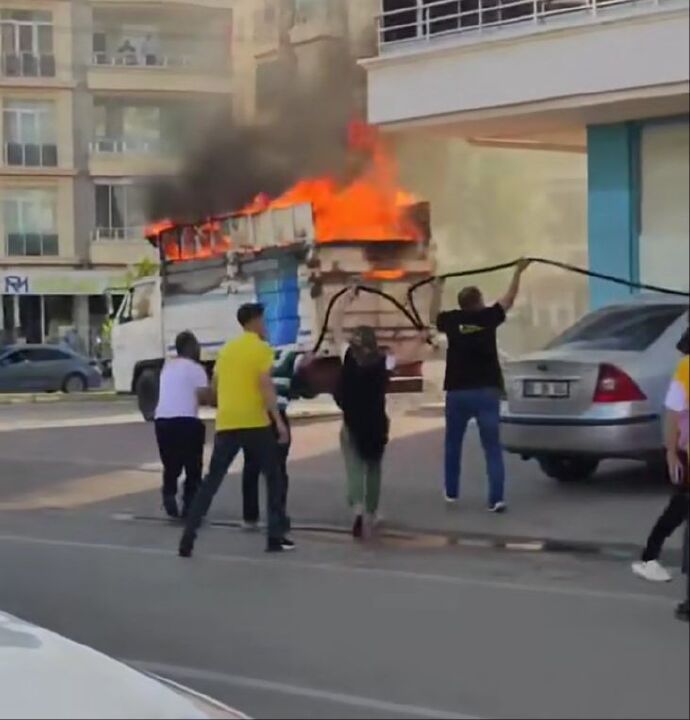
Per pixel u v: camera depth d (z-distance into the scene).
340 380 9.67
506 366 10.98
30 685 6.23
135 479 12.73
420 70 13.05
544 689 5.66
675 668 5.87
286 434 9.21
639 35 12.84
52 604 7.88
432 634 6.69
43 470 13.04
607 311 11.38
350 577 8.23
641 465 12.55
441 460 13.29
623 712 5.32
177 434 10.71
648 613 6.91
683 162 13.88
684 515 7.58
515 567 8.36
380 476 9.82
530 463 12.90
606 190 14.40
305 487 12.15
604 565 8.30
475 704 5.54
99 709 5.85
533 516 10.02
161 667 6.43
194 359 10.87
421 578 8.09
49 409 9.48
